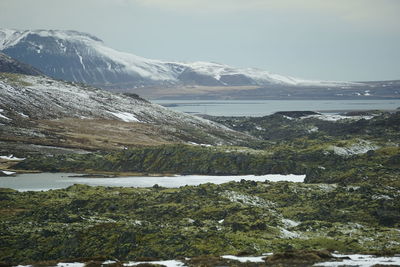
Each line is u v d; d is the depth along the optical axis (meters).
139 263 144.25
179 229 192.00
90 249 173.12
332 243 180.38
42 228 191.88
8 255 170.25
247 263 138.62
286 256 145.12
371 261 140.00
